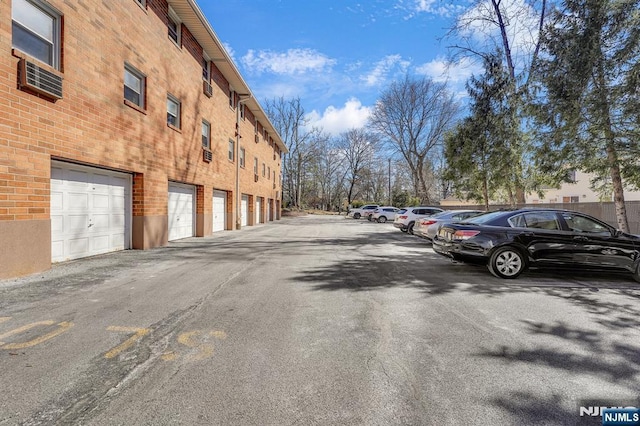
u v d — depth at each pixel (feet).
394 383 9.40
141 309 15.43
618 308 16.30
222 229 62.18
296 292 18.66
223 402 8.41
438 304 16.66
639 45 29.40
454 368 10.27
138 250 33.45
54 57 23.43
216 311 15.28
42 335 12.35
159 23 36.99
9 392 8.68
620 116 31.83
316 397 8.69
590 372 10.12
